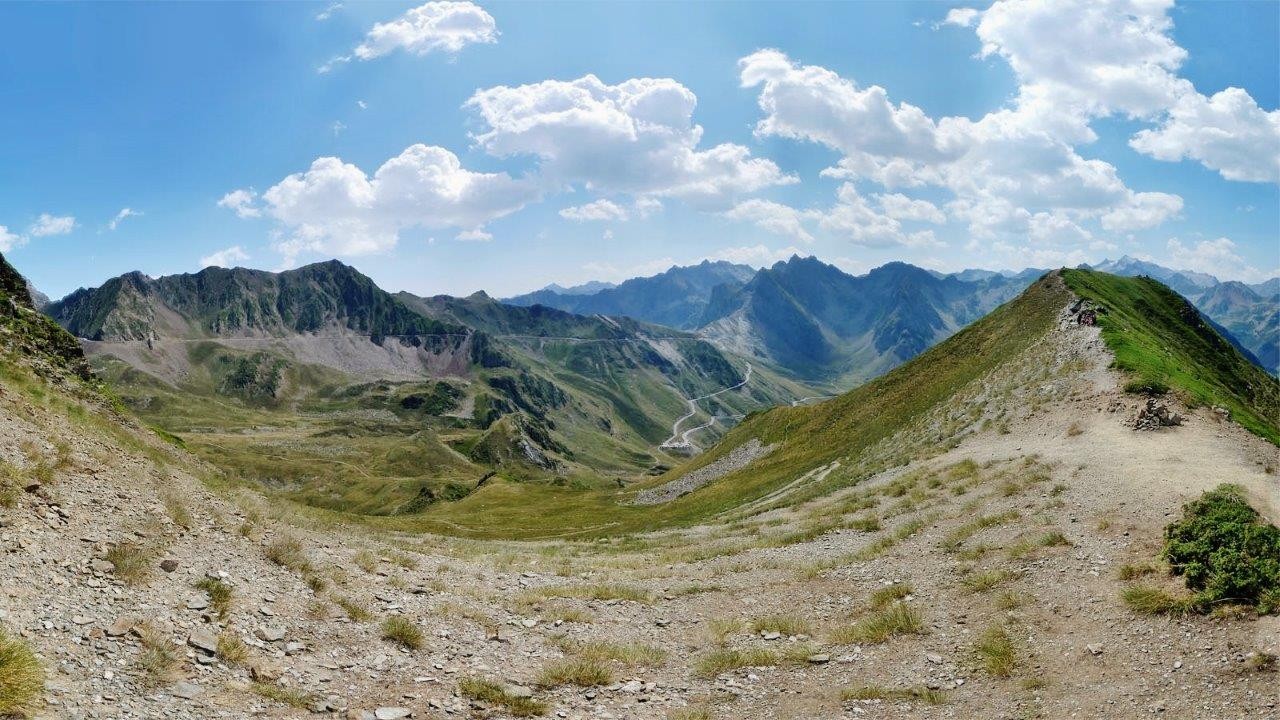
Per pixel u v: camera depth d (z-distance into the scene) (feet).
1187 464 92.68
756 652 54.65
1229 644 42.11
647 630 63.31
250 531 66.74
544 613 65.41
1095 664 44.34
